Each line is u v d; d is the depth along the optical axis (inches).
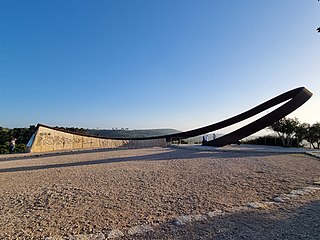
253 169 276.8
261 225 118.1
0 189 199.2
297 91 602.9
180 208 145.8
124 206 150.6
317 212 134.9
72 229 117.0
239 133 605.9
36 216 135.2
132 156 444.5
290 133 742.5
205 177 234.8
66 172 275.1
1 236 110.0
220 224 119.6
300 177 230.5
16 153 573.3
